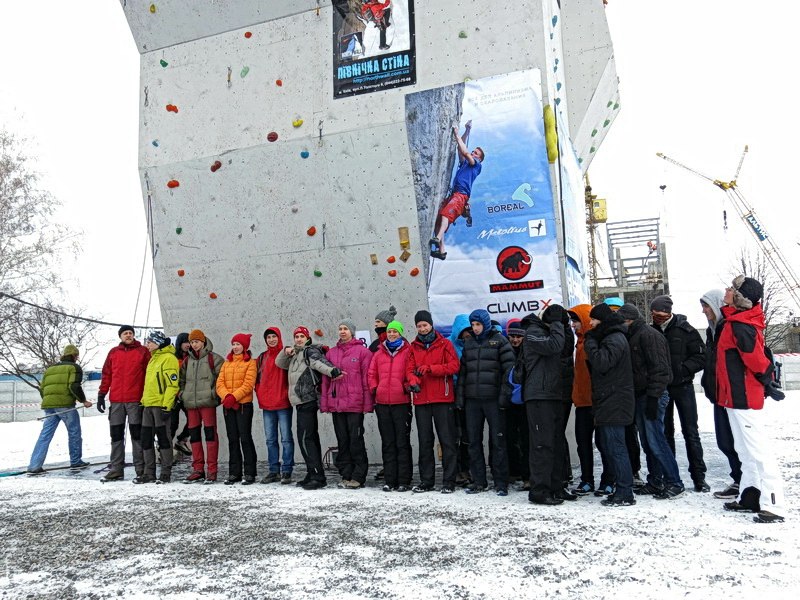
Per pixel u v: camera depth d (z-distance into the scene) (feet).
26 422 68.33
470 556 11.52
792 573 10.21
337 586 10.10
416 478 21.71
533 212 21.50
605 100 29.94
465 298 22.45
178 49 26.89
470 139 22.24
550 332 16.22
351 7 23.99
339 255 24.68
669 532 12.96
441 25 22.80
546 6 22.15
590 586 9.84
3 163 67.05
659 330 18.65
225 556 11.94
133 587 10.39
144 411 22.35
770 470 13.94
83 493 19.81
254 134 25.34
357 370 20.04
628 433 18.67
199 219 26.81
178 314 28.09
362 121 23.53
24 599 10.02
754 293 14.40
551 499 16.28
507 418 20.43
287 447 21.40
